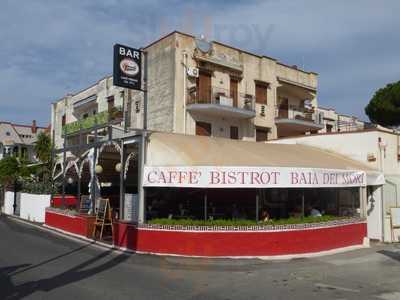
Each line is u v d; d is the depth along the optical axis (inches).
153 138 693.9
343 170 727.1
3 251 624.7
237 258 608.1
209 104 1112.2
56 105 1881.2
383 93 1648.6
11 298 363.6
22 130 2760.8
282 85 1354.6
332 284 452.4
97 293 386.6
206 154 675.4
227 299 379.9
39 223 1095.0
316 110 1469.0
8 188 1550.2
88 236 796.6
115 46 785.6
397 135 909.8
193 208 753.6
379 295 405.1
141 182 663.8
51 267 511.2
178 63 1111.6
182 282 449.1
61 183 1186.6
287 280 471.2
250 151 730.8
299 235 651.5
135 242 649.6
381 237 824.9
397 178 886.4
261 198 789.9
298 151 833.5
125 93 1289.4
